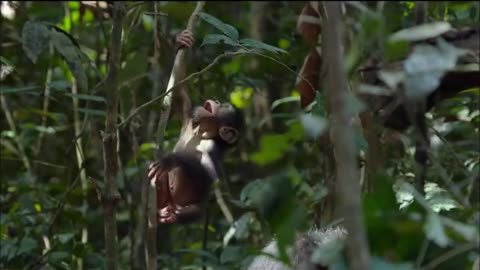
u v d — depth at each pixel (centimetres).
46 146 1034
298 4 1092
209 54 998
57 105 1069
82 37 1098
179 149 795
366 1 959
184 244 1027
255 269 612
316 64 815
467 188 795
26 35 754
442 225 407
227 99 974
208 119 795
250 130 1079
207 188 764
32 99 1096
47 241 851
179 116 821
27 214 845
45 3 1173
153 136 973
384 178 427
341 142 359
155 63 822
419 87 395
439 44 405
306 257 571
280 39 1034
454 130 870
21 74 1059
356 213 355
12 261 835
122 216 1111
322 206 777
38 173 1020
